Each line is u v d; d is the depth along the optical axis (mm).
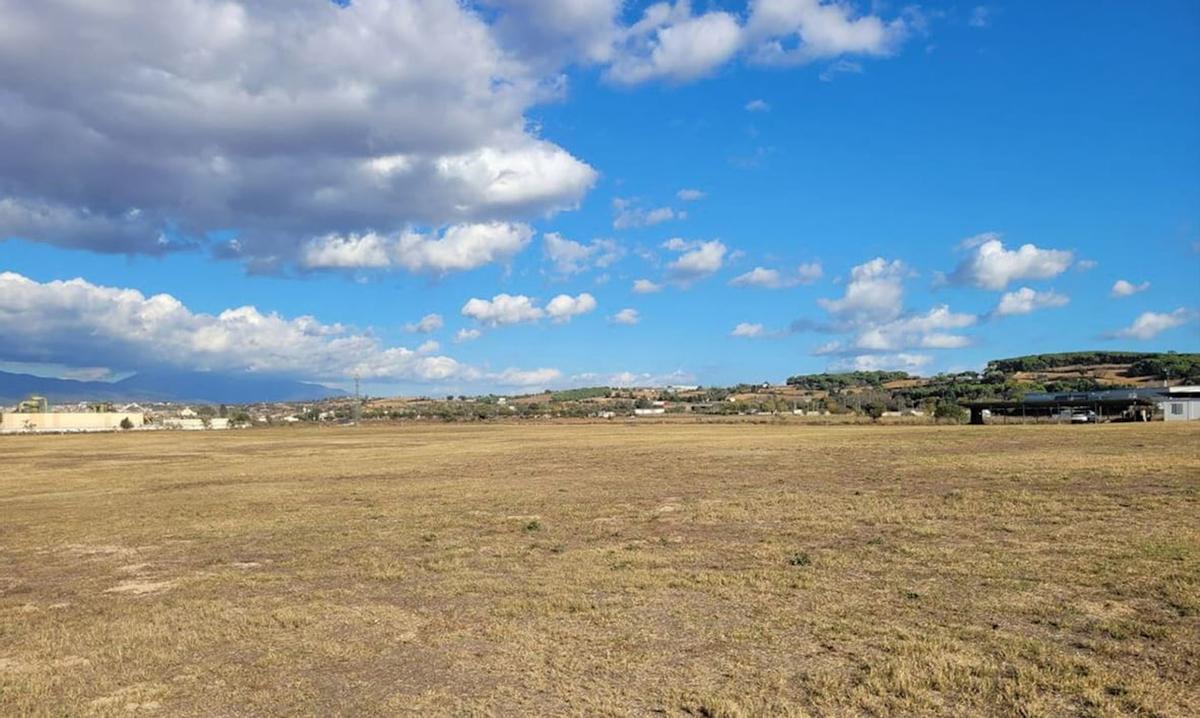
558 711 8031
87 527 24391
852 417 123312
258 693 8891
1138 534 15930
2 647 11180
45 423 163250
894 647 9555
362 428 137375
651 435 81125
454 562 16297
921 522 18891
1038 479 26438
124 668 9992
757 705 7922
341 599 13422
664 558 15883
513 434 94500
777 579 13469
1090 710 7562
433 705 8344
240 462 55875
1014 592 11938
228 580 15500
